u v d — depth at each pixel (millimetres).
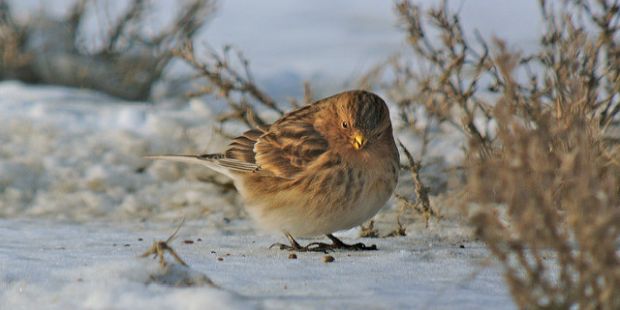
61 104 18453
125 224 12039
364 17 28359
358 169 9297
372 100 9305
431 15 11812
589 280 5695
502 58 6445
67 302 6500
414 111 14070
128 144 15570
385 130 9414
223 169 10422
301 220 9586
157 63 20547
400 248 9773
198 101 17984
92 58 21094
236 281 7355
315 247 9844
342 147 9281
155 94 20734
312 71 21906
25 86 20031
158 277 7023
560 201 6336
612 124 10867
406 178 13117
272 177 9680
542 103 9977
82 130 16547
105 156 15109
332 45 25031
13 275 7328
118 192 13781
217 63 13461
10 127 16469
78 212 12953
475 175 5828
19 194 13523
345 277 7574
